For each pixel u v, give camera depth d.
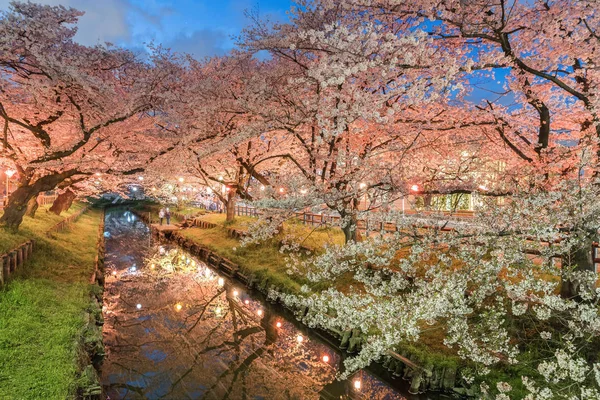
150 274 18.77
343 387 8.51
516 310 6.39
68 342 7.30
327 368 9.38
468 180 7.89
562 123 9.12
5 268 9.36
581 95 6.59
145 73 12.10
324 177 8.62
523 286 5.53
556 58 7.48
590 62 7.30
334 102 7.59
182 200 41.75
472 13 6.91
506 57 6.36
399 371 8.30
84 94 10.83
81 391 6.17
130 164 14.27
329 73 6.34
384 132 8.77
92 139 13.38
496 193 6.43
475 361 7.17
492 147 9.55
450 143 9.34
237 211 29.92
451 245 5.84
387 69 6.02
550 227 5.15
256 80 9.34
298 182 8.49
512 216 5.55
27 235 13.34
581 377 5.08
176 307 13.91
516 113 8.58
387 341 5.69
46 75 9.76
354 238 8.25
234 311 13.54
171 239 29.75
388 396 8.01
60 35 9.94
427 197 8.41
